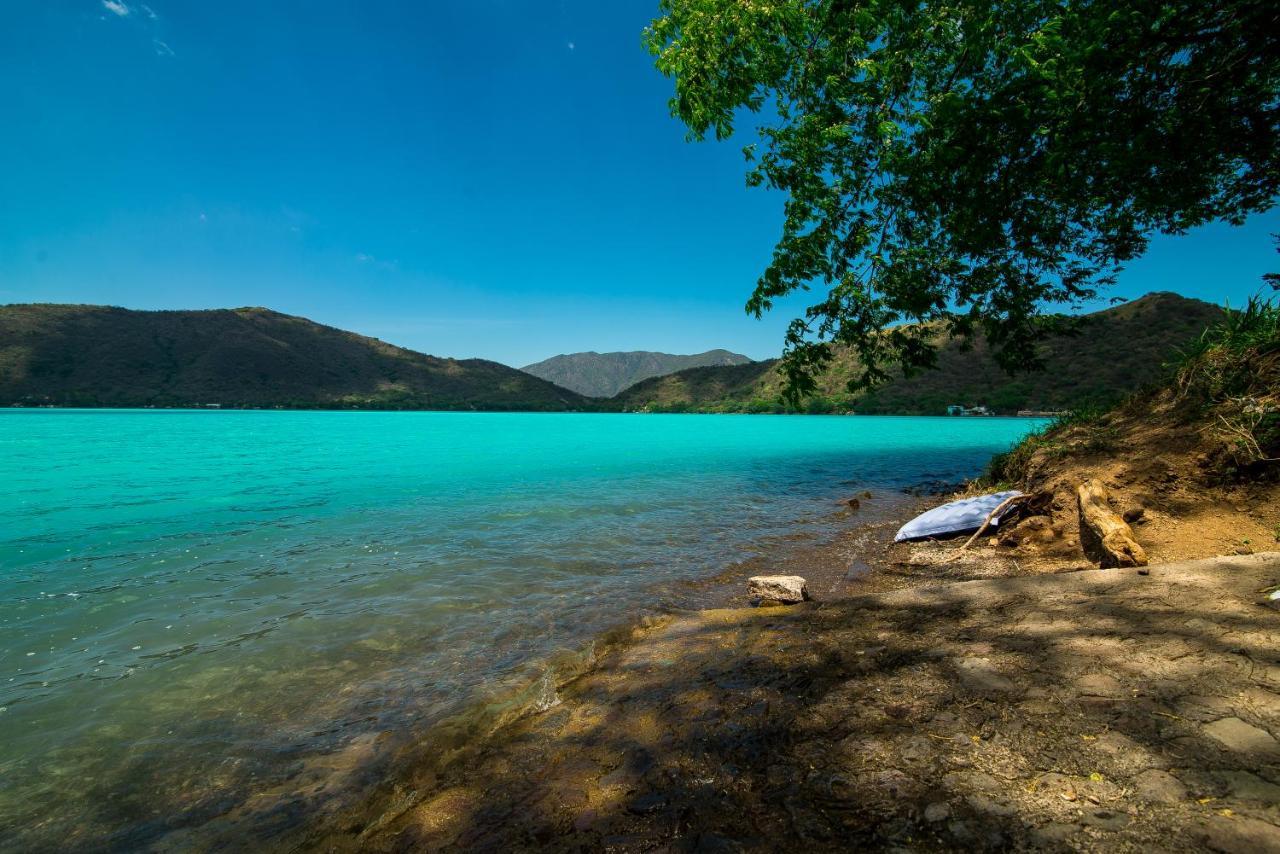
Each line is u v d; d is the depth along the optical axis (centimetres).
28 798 273
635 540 866
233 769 294
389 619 525
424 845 197
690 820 180
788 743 220
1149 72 563
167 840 240
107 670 418
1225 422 568
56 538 873
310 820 246
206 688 389
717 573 682
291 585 632
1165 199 652
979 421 6444
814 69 694
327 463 2177
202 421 6806
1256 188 668
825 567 704
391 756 296
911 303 678
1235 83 566
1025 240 706
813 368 742
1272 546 432
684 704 279
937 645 301
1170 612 293
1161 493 566
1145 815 149
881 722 224
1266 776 157
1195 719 192
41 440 3369
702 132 774
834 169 720
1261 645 238
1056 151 584
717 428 5859
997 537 710
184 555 769
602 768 229
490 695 364
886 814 165
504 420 8900
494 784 233
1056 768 176
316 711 355
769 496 1341
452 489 1455
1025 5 576
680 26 736
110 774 291
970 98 598
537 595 597
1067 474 716
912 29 648
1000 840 147
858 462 2259
